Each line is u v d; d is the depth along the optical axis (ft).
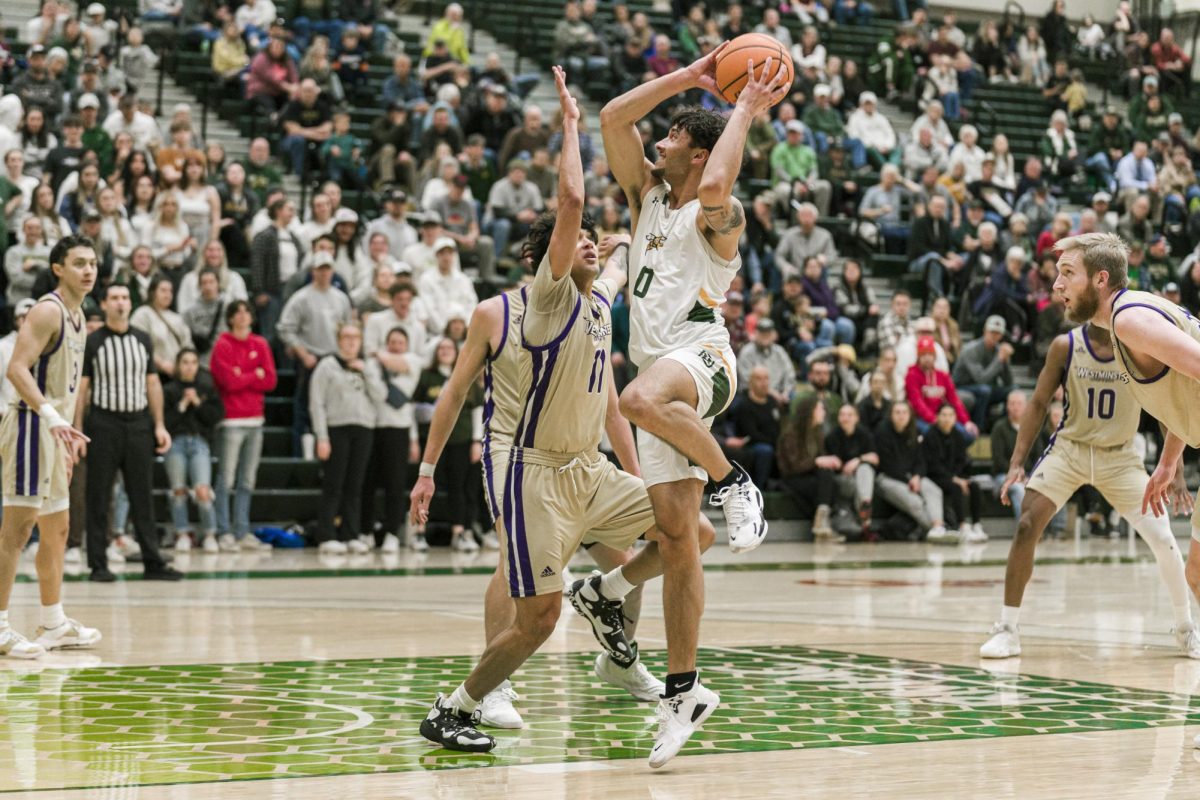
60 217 50.78
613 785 15.70
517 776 16.15
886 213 72.79
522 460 17.89
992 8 101.86
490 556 48.42
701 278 18.22
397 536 50.31
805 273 64.44
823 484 58.39
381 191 63.46
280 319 52.65
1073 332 26.66
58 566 26.18
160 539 50.72
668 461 17.58
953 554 52.47
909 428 58.90
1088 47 100.32
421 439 51.52
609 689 22.47
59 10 64.08
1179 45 106.11
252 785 15.51
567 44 77.41
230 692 21.59
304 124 64.85
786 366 59.82
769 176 73.36
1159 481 20.21
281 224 55.47
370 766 16.60
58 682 22.44
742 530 17.29
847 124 79.71
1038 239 74.43
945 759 17.11
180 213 54.03
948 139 80.23
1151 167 82.58
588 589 20.67
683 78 18.67
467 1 82.79
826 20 89.81
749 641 28.04
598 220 59.52
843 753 17.51
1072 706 20.86
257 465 51.16
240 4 72.38
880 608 34.04
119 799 14.78
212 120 67.82
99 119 59.67
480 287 58.39
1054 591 38.40
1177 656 26.17
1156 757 17.25
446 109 63.72
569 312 17.62
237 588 37.22
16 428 25.30
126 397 38.11
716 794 15.23
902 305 63.46
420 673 23.43
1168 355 17.80
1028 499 26.43
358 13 74.08
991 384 63.98
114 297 37.70
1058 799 15.02
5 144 55.31
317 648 26.32
